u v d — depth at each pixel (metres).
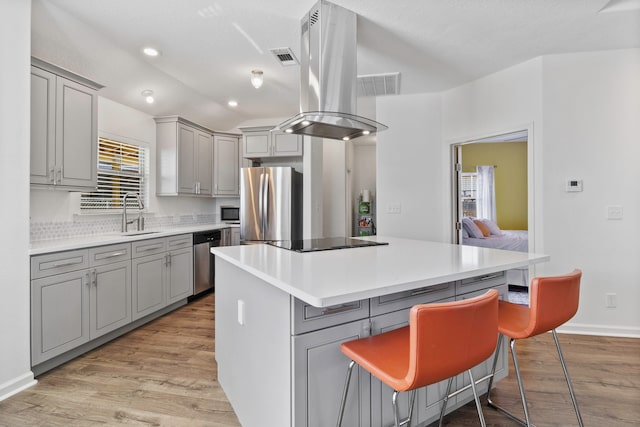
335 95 2.18
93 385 2.10
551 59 2.91
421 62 3.03
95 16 2.33
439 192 3.80
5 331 1.96
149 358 2.48
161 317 3.44
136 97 3.65
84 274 2.48
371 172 7.75
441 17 2.30
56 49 2.55
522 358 2.44
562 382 2.12
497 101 3.26
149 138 4.11
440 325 0.98
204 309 3.72
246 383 1.65
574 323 2.92
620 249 2.85
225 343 1.99
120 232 3.60
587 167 2.88
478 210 6.78
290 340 1.23
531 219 3.04
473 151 6.86
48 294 2.21
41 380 2.15
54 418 1.77
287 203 4.39
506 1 2.12
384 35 2.54
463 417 1.79
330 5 2.15
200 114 4.57
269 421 1.40
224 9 2.24
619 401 1.91
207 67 3.21
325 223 6.12
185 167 4.30
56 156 2.48
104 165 3.51
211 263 4.34
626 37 2.61
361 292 1.10
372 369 1.11
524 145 6.67
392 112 3.88
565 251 2.93
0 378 1.93
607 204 2.86
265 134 4.71
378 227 3.91
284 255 1.82
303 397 1.25
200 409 1.86
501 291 1.94
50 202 2.87
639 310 2.83
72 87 2.61
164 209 4.35
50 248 2.21
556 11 2.24
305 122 2.22
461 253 1.90
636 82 2.80
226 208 5.23
